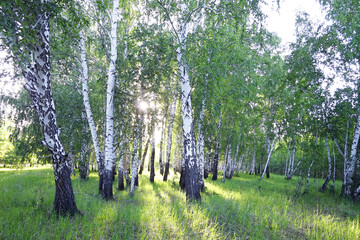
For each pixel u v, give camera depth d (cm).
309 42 1222
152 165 1524
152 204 719
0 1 344
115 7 935
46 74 495
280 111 1444
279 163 4094
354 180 1165
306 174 1381
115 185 1308
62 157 535
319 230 599
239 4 754
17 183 1080
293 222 655
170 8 788
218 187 1384
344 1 986
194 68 852
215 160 1998
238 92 920
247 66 844
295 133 1269
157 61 861
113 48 923
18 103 1130
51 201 662
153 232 461
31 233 410
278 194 1205
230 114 1752
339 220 766
